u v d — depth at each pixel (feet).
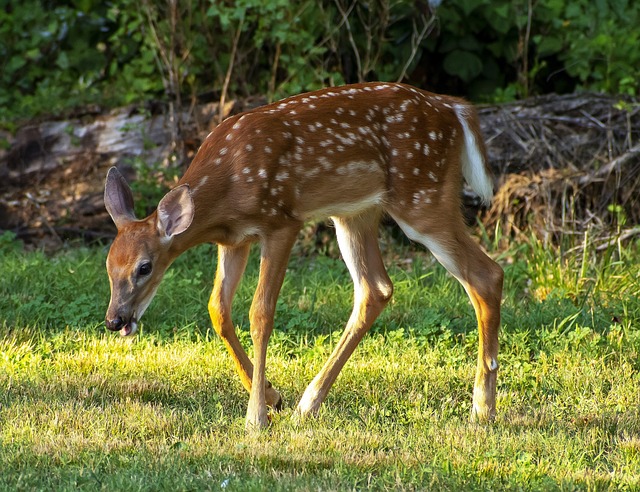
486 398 32.27
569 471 26.55
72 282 43.93
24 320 40.01
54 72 60.85
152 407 31.65
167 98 56.03
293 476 26.09
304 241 50.65
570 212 49.60
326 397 33.40
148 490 24.76
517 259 47.96
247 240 31.78
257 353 30.99
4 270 45.11
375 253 34.24
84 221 53.01
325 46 56.75
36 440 28.12
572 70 56.08
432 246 33.14
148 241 30.25
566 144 51.31
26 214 53.01
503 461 27.32
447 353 37.68
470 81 57.41
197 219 30.89
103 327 40.09
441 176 33.24
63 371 34.88
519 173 51.24
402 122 32.89
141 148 54.39
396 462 26.96
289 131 31.65
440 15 55.62
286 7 54.13
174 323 40.40
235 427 30.09
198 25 56.54
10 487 24.72
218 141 31.68
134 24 55.26
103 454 27.22
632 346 37.81
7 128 55.11
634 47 55.62
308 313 41.11
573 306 41.42
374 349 38.27
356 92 33.12
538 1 56.65
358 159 32.19
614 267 44.93
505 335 39.01
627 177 49.70
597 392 33.73
